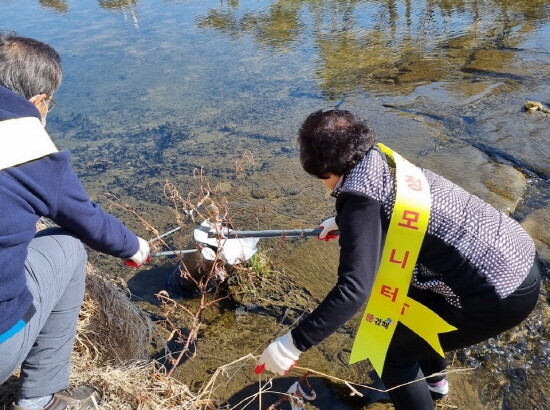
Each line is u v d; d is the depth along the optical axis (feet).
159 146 18.07
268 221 13.53
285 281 11.59
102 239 6.90
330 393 9.02
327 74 22.72
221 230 10.52
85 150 18.10
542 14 27.61
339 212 6.52
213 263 10.83
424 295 7.16
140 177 16.29
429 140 17.03
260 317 10.77
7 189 5.63
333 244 12.60
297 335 6.43
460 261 6.48
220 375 9.44
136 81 23.30
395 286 6.59
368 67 23.06
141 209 14.61
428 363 8.29
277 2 33.78
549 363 9.27
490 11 28.96
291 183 15.25
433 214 6.49
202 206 13.88
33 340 6.38
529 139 16.57
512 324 6.79
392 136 17.39
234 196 14.79
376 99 20.15
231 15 31.81
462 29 26.61
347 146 6.53
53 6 35.60
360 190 6.28
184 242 12.93
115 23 31.45
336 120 6.66
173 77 23.50
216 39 27.78
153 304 11.22
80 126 19.76
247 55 25.46
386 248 6.44
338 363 9.60
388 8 31.09
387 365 7.51
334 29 28.27
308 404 8.82
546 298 10.59
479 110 18.63
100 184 16.05
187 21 31.01
